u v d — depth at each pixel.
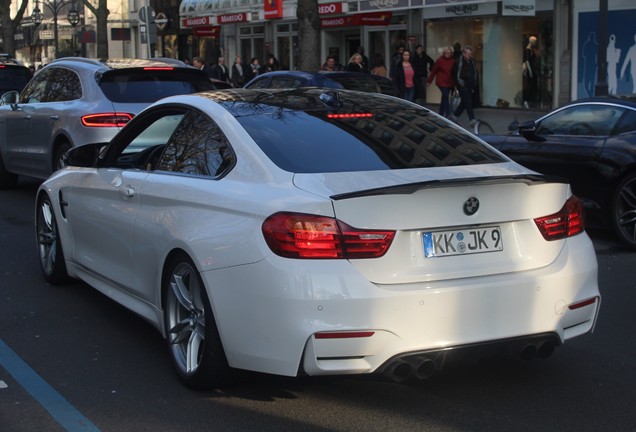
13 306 6.67
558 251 4.57
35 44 57.69
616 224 8.83
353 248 4.11
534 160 9.60
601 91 14.52
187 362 4.84
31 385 4.99
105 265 5.98
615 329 6.02
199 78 11.11
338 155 4.72
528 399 4.72
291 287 4.07
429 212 4.22
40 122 11.20
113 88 10.43
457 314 4.18
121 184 5.68
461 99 20.59
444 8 25.34
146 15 25.64
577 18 21.44
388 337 4.07
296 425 4.38
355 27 28.88
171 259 4.95
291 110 5.20
